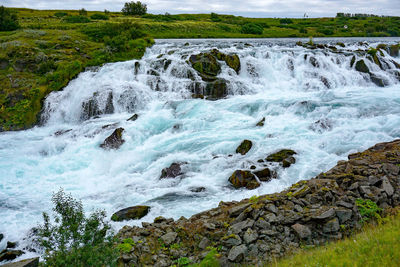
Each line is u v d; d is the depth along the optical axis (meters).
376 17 124.31
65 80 26.70
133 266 7.52
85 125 21.16
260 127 18.72
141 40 37.34
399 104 20.30
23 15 81.06
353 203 8.70
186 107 22.70
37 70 29.20
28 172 15.39
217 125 19.59
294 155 14.40
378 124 16.91
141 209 10.73
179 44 39.66
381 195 8.88
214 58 28.36
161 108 23.58
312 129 17.53
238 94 26.20
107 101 23.94
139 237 8.62
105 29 42.16
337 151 14.54
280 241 7.68
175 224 9.36
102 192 13.23
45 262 6.36
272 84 28.05
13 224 10.95
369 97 22.58
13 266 6.64
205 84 25.88
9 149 18.59
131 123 20.20
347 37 74.31
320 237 7.74
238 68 29.08
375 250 5.79
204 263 7.09
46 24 56.75
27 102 25.05
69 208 6.64
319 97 23.78
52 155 17.36
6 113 24.09
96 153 17.03
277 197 9.28
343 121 17.80
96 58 31.64
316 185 9.66
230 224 8.62
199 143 16.86
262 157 14.47
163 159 15.45
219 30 75.56
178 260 7.60
